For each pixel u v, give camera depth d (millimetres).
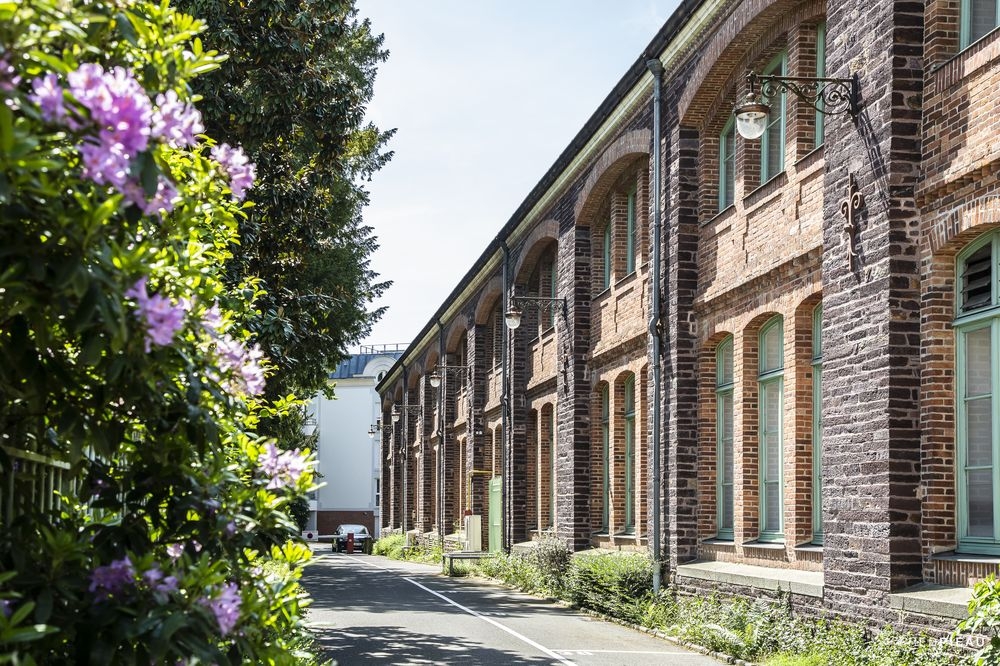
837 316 12148
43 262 3203
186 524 4293
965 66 10273
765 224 15078
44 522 3803
